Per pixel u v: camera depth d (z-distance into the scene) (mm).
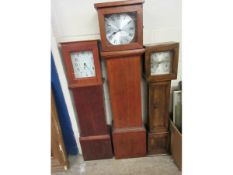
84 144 1475
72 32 1274
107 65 1179
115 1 1089
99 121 1404
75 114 1470
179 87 1449
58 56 1271
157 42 1325
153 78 1236
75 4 1208
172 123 1401
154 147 1503
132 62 1173
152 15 1256
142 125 1410
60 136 1405
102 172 1450
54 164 1472
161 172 1401
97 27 1270
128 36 1112
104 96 1459
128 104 1312
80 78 1240
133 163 1495
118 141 1438
